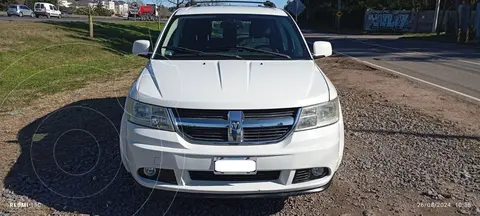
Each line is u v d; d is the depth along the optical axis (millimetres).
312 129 3412
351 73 12578
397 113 7227
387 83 10570
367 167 4684
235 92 3398
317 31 53531
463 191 4094
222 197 3340
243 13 5039
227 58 4297
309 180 3463
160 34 4785
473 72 12820
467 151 5230
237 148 3256
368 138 5770
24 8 47938
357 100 8406
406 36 38688
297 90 3510
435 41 30234
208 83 3555
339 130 3635
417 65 14836
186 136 3314
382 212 3686
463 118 6883
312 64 4266
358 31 51375
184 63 4117
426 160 4914
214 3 6074
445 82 10820
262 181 3365
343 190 4105
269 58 4355
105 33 22938
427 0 49906
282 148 3297
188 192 3340
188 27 4789
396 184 4246
